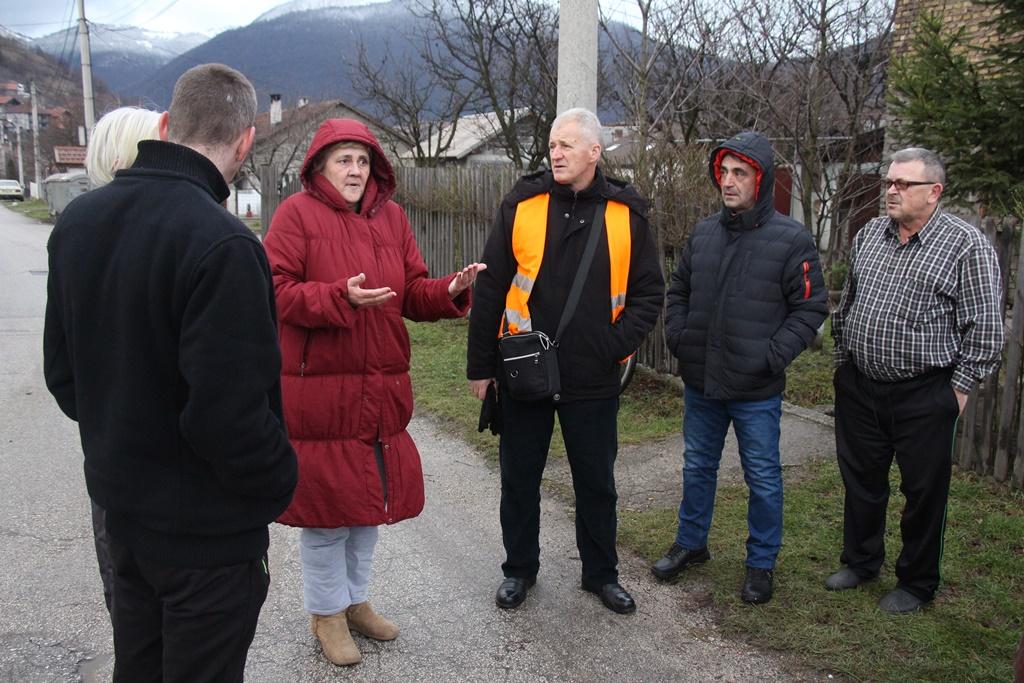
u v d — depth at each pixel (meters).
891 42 8.98
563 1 5.54
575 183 3.11
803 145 8.58
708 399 3.39
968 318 2.94
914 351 3.00
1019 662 1.87
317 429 2.70
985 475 4.33
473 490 4.59
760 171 3.19
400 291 2.84
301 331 2.68
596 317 3.11
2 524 4.02
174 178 1.79
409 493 2.86
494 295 3.21
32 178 69.19
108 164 2.34
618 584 3.33
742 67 9.17
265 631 3.10
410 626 3.16
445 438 5.50
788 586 3.33
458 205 9.45
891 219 3.14
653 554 3.70
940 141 5.61
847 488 3.29
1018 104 5.30
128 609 1.94
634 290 3.21
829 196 9.02
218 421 1.69
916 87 5.74
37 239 23.36
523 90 13.48
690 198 6.24
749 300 3.21
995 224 4.36
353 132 2.73
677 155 6.41
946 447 3.02
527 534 3.33
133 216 1.76
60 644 2.98
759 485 3.24
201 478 1.81
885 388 3.10
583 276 3.09
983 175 5.49
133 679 1.98
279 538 3.96
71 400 2.03
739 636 3.04
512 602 3.27
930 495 3.04
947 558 3.50
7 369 7.43
